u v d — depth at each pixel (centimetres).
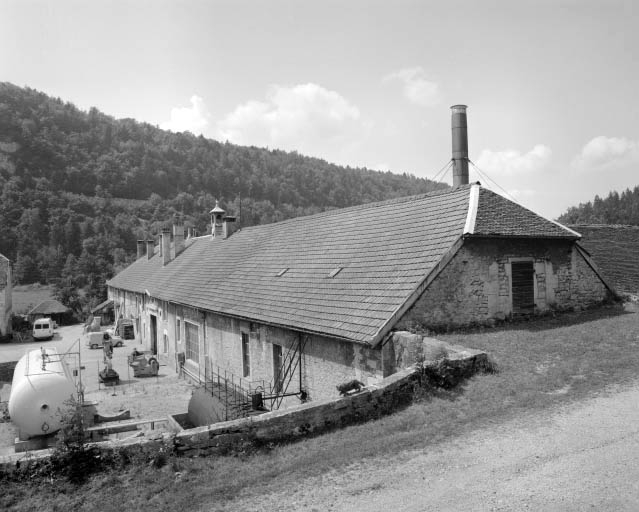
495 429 800
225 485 700
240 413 1364
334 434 855
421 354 1019
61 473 748
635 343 1201
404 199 1800
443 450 744
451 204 1519
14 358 3509
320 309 1425
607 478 622
